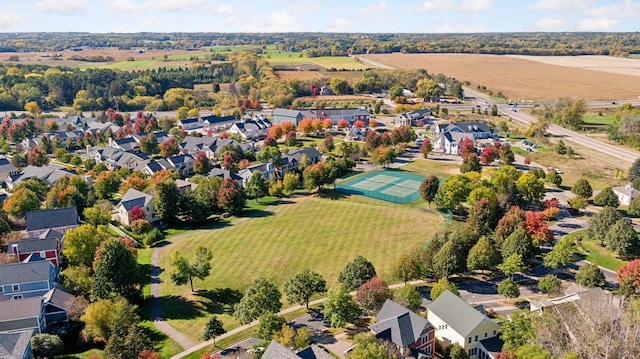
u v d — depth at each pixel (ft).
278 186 490.08
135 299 303.48
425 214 428.15
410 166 586.45
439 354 254.27
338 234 392.68
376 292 272.31
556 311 241.55
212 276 332.60
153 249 379.55
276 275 331.16
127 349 233.76
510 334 233.35
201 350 255.09
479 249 312.09
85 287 300.81
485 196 398.01
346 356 238.07
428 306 265.95
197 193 451.12
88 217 403.34
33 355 245.24
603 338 217.56
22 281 292.81
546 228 344.90
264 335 246.27
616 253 346.95
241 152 602.85
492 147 582.76
